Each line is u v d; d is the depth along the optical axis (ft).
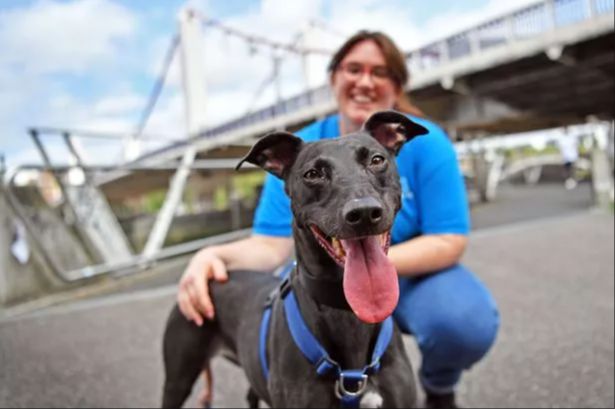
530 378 2.46
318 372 1.55
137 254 7.22
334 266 1.51
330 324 1.54
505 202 12.59
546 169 22.58
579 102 16.43
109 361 3.11
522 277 4.48
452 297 2.04
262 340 1.76
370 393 1.59
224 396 2.56
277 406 1.65
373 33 2.37
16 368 3.06
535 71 12.42
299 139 1.66
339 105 2.46
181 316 2.12
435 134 2.20
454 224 2.12
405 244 2.08
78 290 5.22
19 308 4.58
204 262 2.15
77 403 2.55
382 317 1.35
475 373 2.57
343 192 1.39
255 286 2.01
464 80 13.29
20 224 4.84
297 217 1.54
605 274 4.34
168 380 2.16
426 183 2.15
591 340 2.88
